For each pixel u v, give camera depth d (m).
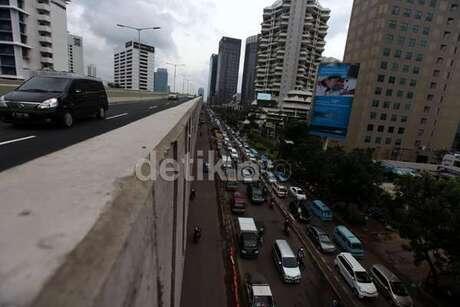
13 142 7.42
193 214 23.03
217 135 66.56
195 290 13.87
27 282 1.62
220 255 17.27
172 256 7.88
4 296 1.50
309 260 17.66
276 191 29.97
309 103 81.44
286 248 16.75
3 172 3.66
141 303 3.22
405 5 44.28
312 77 99.38
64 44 68.44
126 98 38.69
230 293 13.88
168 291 6.90
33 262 1.79
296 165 36.16
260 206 26.31
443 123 50.25
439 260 14.53
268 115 83.69
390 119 48.25
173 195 7.49
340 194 25.28
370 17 47.06
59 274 1.72
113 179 3.58
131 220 2.77
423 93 48.41
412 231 14.38
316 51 98.06
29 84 10.91
